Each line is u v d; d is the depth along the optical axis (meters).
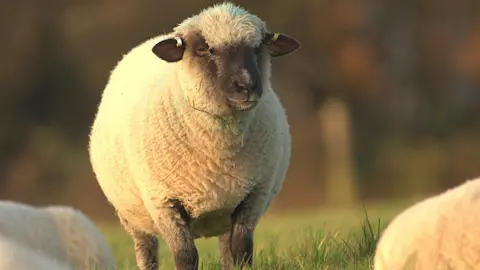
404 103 40.59
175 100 7.65
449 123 40.88
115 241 13.36
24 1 41.62
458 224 5.23
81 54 40.56
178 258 7.78
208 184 7.65
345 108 38.06
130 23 39.50
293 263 7.63
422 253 5.29
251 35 7.54
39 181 38.91
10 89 40.69
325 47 39.69
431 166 38.75
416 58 41.66
